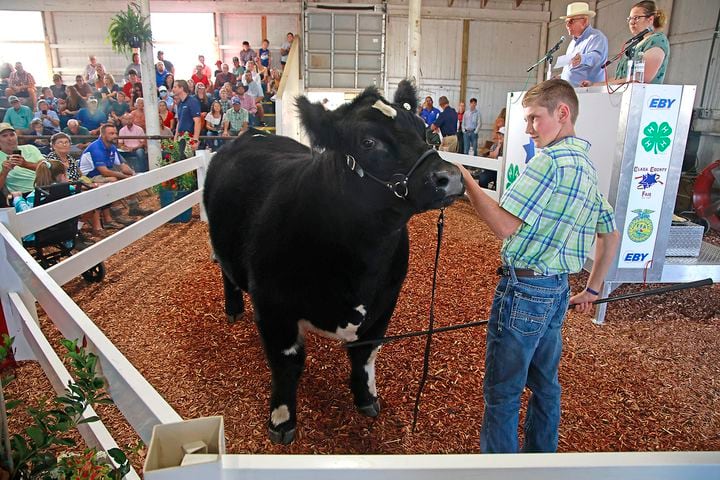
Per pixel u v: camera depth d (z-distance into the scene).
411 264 5.38
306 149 3.49
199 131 10.55
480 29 16.53
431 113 13.20
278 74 15.35
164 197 7.39
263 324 2.53
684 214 7.71
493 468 0.89
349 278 2.29
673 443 2.66
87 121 10.92
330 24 16.36
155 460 0.85
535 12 16.34
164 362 3.33
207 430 0.90
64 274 3.79
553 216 1.92
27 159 5.96
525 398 3.01
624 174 3.94
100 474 1.31
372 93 2.19
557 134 2.02
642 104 3.81
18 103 10.33
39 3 15.66
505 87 17.06
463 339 3.67
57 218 3.88
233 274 3.11
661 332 3.94
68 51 16.28
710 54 9.92
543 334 2.07
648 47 4.45
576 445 2.63
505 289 2.07
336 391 3.05
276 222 2.42
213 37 16.52
